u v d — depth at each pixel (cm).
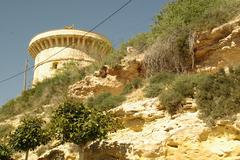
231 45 2030
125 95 2277
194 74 2056
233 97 1656
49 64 4572
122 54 2533
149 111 1839
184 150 1609
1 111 3303
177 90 1852
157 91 2059
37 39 4825
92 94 2466
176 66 2222
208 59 2130
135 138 1767
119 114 1911
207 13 2220
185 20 2381
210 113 1652
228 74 1823
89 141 1798
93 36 4741
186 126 1669
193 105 1764
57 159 2011
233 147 1526
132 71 2394
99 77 2512
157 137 1700
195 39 2173
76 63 4181
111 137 1858
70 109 1847
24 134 2084
